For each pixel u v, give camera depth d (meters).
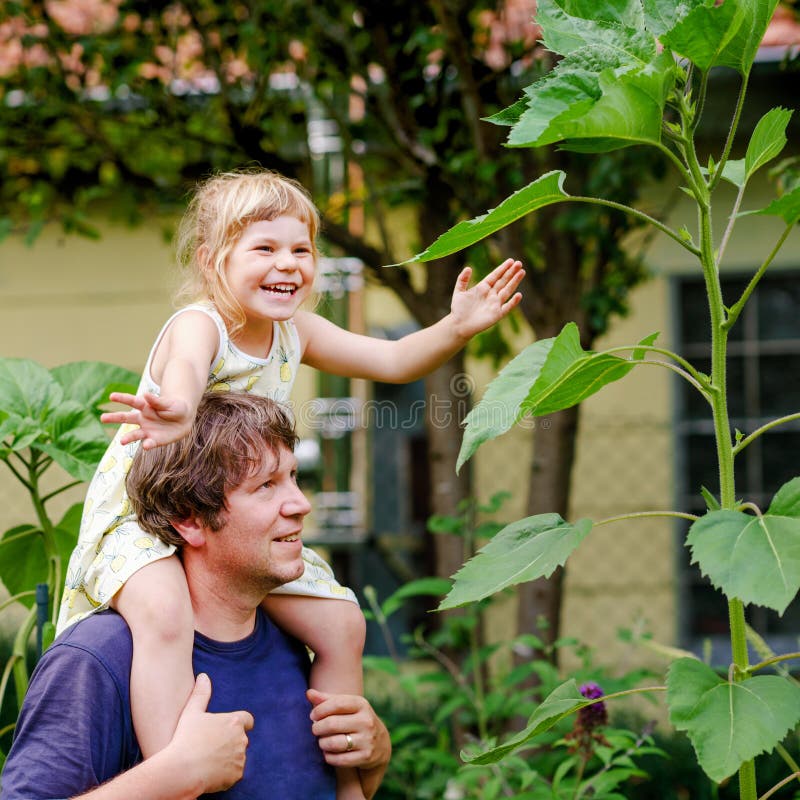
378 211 4.23
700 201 1.75
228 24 4.34
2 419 2.41
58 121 4.56
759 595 1.49
